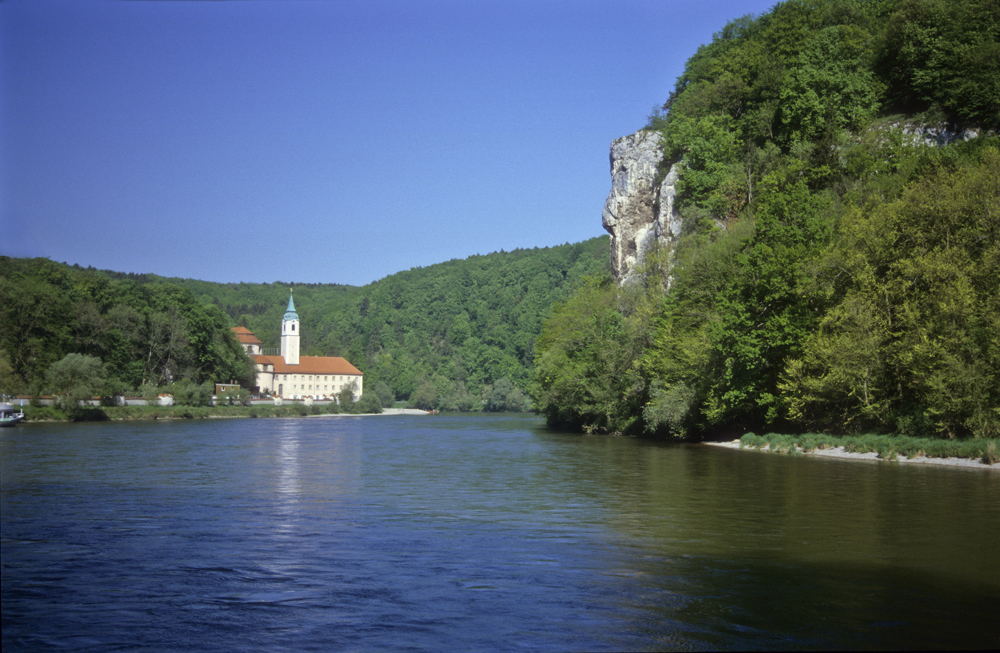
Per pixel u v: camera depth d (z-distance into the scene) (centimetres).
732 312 5647
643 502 2730
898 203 4838
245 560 1852
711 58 11050
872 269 4797
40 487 3194
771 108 8812
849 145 7188
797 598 1517
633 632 1329
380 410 18588
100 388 10831
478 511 2555
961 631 1323
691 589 1583
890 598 1513
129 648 1270
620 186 10862
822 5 9456
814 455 4778
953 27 7750
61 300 11119
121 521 2372
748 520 2347
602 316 8231
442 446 5919
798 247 5372
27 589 1608
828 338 4872
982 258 4359
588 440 6750
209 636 1323
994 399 4091
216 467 4084
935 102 7588
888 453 4347
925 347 4191
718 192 8319
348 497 2908
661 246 8356
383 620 1402
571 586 1612
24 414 9956
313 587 1616
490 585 1622
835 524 2270
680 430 6519
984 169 4588
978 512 2464
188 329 13862
